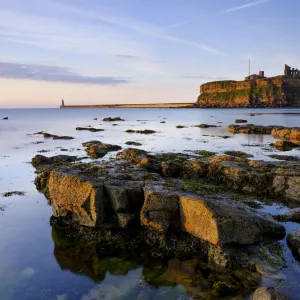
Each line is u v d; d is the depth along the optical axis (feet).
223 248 45.21
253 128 242.58
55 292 40.55
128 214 55.36
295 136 195.31
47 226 60.29
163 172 91.20
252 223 47.21
